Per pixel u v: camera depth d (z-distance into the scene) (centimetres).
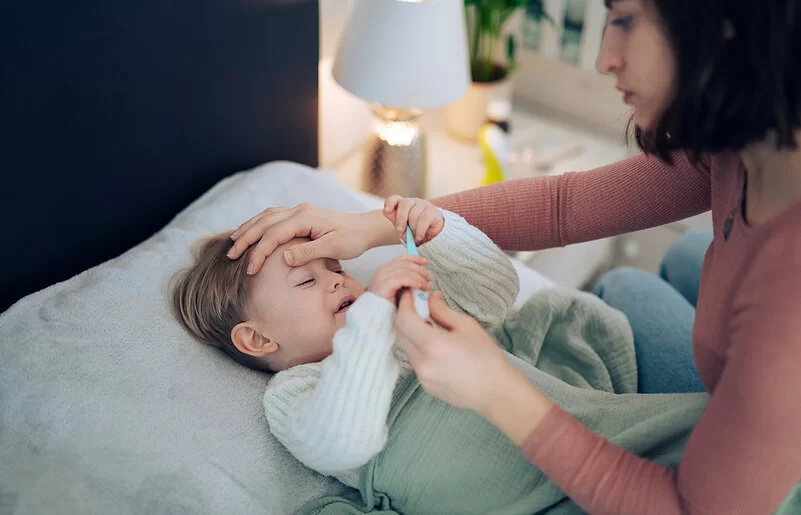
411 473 92
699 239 140
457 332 69
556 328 118
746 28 53
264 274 98
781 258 58
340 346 81
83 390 88
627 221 95
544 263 176
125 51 103
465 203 104
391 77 133
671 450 88
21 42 89
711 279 68
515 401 67
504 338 119
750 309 59
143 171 115
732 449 58
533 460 69
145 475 83
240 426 91
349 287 104
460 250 98
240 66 126
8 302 102
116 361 91
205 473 85
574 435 67
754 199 63
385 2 128
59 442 85
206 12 114
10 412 86
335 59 140
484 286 102
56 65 94
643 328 120
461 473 92
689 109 58
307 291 98
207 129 124
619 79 62
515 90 221
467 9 193
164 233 111
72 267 110
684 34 55
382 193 161
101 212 111
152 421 88
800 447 57
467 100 189
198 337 99
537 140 195
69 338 92
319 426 82
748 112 56
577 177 98
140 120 110
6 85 89
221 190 125
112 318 95
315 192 128
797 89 54
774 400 56
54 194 102
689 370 112
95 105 102
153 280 102
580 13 197
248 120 133
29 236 101
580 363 115
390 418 95
